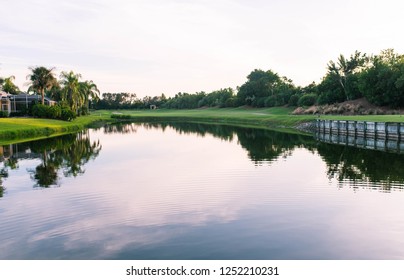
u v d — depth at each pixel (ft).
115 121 331.16
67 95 303.48
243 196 54.70
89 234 40.42
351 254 34.32
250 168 77.46
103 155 102.32
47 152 109.70
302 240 37.63
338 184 61.21
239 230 40.60
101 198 54.95
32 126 181.78
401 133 115.55
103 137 161.89
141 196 55.67
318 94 297.12
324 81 290.97
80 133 186.80
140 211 48.32
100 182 65.92
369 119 165.07
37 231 41.60
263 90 436.76
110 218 45.68
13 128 165.99
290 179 65.67
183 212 47.50
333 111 242.17
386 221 42.91
